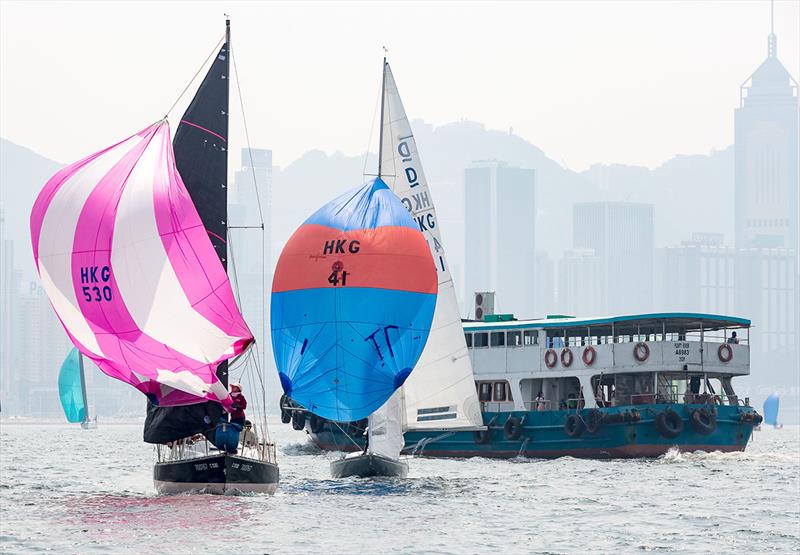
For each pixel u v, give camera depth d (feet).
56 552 207.31
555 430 421.18
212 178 289.74
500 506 282.56
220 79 292.20
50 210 260.42
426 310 311.06
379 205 311.88
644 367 411.54
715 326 436.35
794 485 341.21
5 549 209.97
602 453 415.85
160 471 277.64
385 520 252.01
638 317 413.18
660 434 413.59
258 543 218.59
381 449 333.62
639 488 329.52
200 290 257.14
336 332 305.32
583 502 294.05
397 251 307.37
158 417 266.77
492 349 442.91
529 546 224.74
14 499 288.30
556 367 426.10
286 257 310.65
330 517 252.42
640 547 225.76
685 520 263.70
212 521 240.53
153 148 261.85
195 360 257.55
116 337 257.96
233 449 269.85
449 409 369.09
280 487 311.47
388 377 308.19
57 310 261.85
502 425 431.02
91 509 260.83
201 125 289.74
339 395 307.37
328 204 314.76
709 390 443.32
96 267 256.52
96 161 261.85
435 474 364.99
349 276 304.91
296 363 309.22
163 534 225.35
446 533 237.45
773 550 223.71
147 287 256.11
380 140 376.68
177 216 257.34
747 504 295.07
